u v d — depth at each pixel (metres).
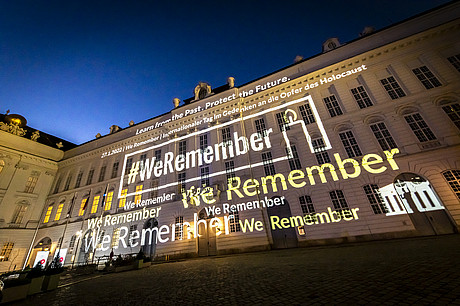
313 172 17.95
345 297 3.64
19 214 29.08
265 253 14.35
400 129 16.41
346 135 18.20
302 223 16.89
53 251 27.08
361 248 10.65
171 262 16.77
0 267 25.55
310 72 21.89
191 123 25.81
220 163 21.95
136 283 8.16
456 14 17.61
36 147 33.84
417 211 14.18
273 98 22.84
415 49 18.44
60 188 32.75
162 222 21.62
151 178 25.89
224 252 17.97
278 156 20.05
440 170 14.22
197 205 20.62
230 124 23.66
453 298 3.03
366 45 20.58
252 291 4.84
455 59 16.88
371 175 16.02
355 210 15.62
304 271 6.36
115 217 25.28
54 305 5.84
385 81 18.67
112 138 32.97
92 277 12.64
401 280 4.22
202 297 4.91
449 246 7.86
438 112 15.72
